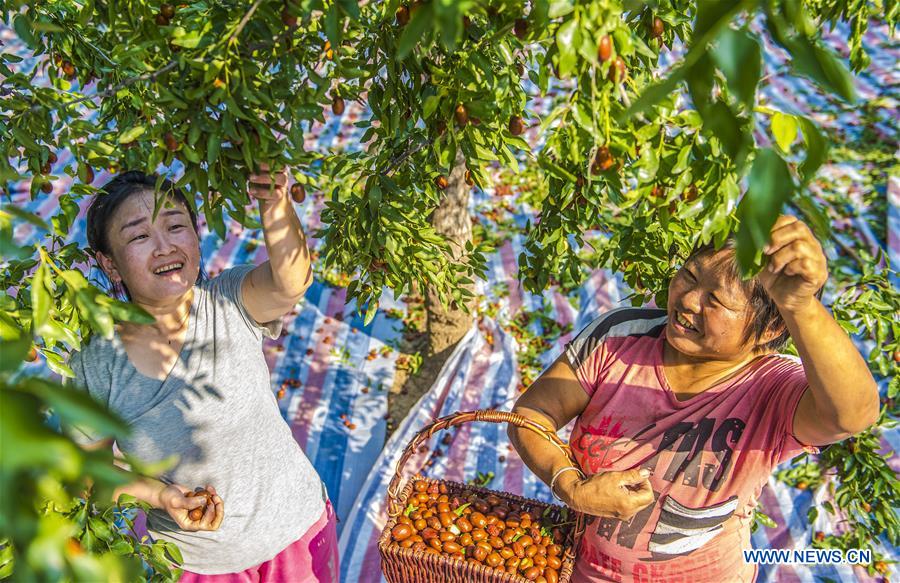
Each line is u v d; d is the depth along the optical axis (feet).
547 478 7.79
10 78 8.32
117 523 8.93
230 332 8.59
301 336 20.12
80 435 8.09
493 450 16.62
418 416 17.33
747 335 7.09
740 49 3.34
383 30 7.09
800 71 3.55
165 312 8.37
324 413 18.10
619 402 7.79
